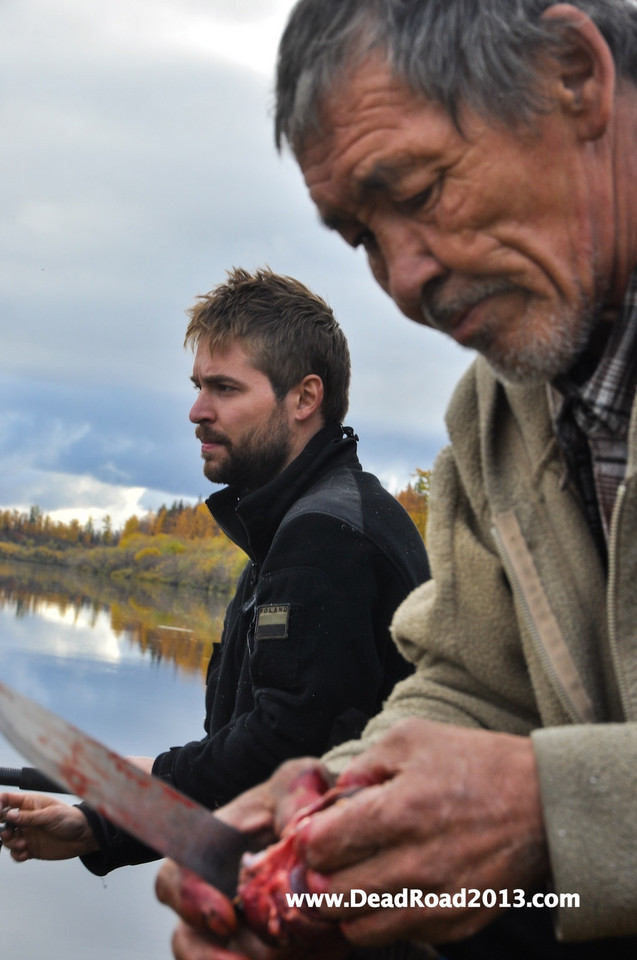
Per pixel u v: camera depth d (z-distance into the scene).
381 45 1.03
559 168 1.04
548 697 1.20
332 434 2.50
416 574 2.30
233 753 2.07
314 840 0.91
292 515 2.27
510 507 1.23
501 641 1.30
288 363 2.61
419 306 1.11
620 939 1.08
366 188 1.06
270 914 0.95
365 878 0.90
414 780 0.89
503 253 1.05
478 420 1.34
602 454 1.14
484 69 1.01
